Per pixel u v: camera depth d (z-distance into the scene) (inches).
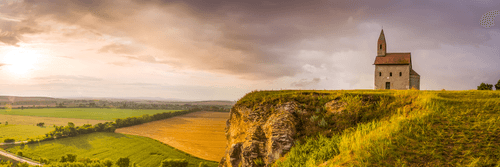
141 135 6338.6
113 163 3703.3
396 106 722.8
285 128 703.1
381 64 2116.1
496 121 525.7
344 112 738.8
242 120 938.7
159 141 5551.2
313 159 557.6
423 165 422.3
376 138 526.3
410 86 2052.2
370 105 749.3
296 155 603.2
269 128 742.5
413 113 637.9
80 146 5177.2
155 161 4099.4
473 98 775.7
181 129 7342.5
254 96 1008.2
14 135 6373.0
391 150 471.2
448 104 655.8
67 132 6195.9
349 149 532.4
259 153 717.9
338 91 968.9
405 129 543.2
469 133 495.2
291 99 863.1
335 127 695.7
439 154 442.0
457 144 465.1
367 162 448.8
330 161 516.7
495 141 457.4
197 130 7150.6
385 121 645.3
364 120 701.3
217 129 7381.9
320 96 859.4
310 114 770.8
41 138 5698.8
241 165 737.0
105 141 5600.4
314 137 671.8
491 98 738.8
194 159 4133.9
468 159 420.5
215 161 4028.1
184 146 5064.0
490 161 402.9
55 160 4195.4
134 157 4370.1
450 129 520.7
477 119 549.3
